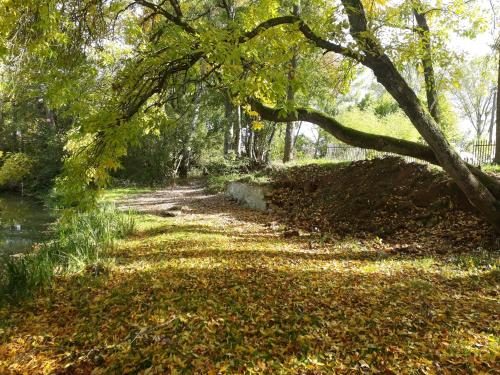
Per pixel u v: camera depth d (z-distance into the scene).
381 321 4.38
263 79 4.39
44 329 4.71
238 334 4.22
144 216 12.90
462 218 7.86
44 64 5.59
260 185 14.05
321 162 15.20
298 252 7.62
